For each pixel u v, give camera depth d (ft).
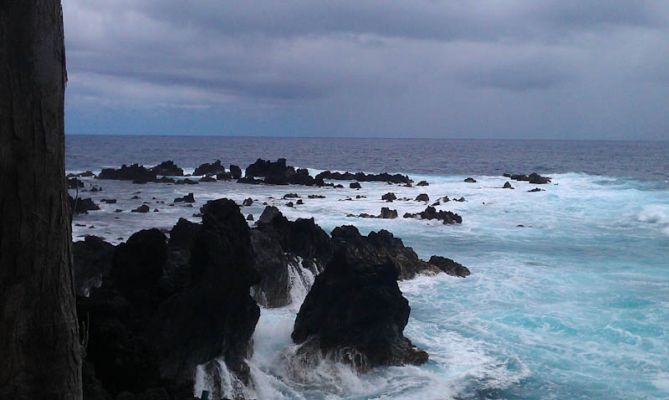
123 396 28.89
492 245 102.47
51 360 13.33
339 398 42.29
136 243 42.63
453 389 43.70
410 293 69.67
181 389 34.09
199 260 41.65
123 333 33.22
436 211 138.62
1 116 12.34
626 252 96.32
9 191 12.58
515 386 44.21
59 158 13.24
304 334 48.57
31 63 12.60
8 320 12.76
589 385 44.34
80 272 55.26
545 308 63.72
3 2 12.25
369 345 47.21
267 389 43.24
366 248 56.54
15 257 12.74
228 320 42.01
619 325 57.82
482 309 63.52
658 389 43.52
